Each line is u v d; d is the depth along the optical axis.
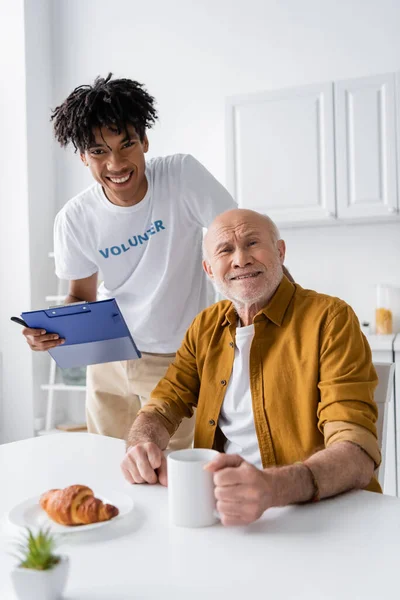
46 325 1.43
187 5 3.58
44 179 3.78
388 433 2.71
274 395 1.22
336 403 1.11
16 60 3.64
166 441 1.31
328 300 1.27
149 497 1.01
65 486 1.08
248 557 0.77
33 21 3.71
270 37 3.40
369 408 1.12
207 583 0.71
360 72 3.21
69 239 1.85
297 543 0.81
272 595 0.68
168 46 3.63
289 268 3.38
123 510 0.92
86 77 3.84
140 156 1.66
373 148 2.85
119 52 3.75
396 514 0.90
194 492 0.88
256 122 3.04
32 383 3.63
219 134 3.52
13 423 3.68
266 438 1.23
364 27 3.20
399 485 2.68
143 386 1.93
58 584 0.65
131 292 1.88
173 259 1.80
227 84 3.50
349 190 2.90
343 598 0.67
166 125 3.64
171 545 0.82
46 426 3.62
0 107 3.69
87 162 1.68
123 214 1.75
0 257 3.70
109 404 2.01
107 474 1.15
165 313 1.85
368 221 3.08
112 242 1.80
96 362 1.55
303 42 3.33
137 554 0.79
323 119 2.93
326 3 3.28
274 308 1.27
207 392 1.34
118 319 1.37
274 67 3.39
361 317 3.25
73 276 1.95
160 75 3.66
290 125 2.98
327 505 0.94
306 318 1.25
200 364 1.39
